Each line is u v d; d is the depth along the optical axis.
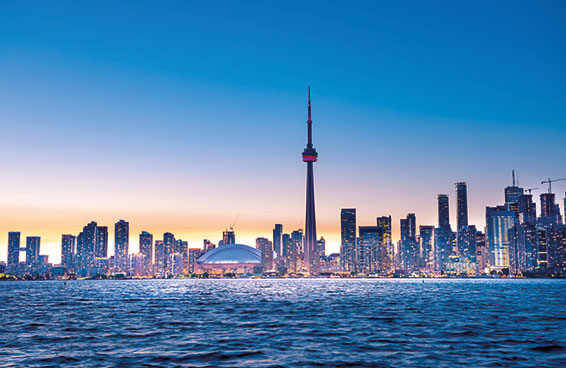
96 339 69.88
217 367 49.41
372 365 50.09
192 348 61.09
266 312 119.50
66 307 146.12
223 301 173.38
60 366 49.69
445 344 63.69
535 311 120.38
